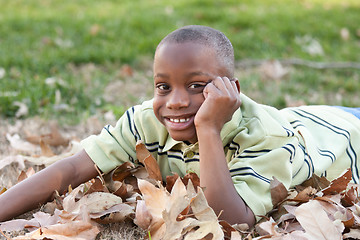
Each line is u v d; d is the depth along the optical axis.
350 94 5.14
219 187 2.07
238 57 6.05
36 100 4.33
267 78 5.46
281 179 2.24
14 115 4.16
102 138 2.48
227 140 2.29
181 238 2.03
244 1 8.59
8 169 3.05
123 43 6.24
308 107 2.93
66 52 5.78
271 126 2.30
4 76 4.97
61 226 2.07
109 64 5.63
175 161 2.41
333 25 7.34
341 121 2.80
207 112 2.09
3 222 2.24
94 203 2.26
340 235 2.01
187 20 7.19
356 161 2.73
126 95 4.82
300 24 7.25
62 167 2.40
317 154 2.53
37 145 3.54
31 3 8.59
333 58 6.26
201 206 2.02
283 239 1.98
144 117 2.44
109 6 8.31
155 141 2.45
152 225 2.08
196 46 2.10
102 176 2.48
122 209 2.24
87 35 6.41
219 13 7.49
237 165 2.19
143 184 2.12
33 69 5.28
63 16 7.41
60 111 4.25
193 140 2.26
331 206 2.26
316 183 2.41
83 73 5.34
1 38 6.36
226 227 2.06
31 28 6.78
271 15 7.57
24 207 2.32
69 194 2.35
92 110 4.32
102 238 2.15
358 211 2.24
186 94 2.12
